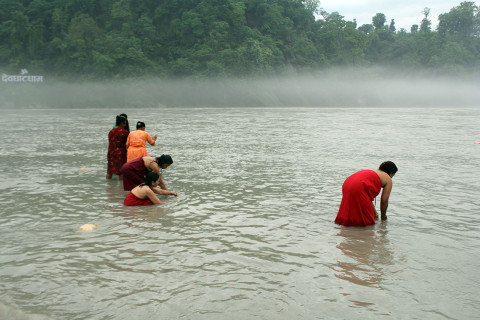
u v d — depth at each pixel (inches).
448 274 174.4
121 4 4313.5
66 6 4183.1
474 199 307.1
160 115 1855.3
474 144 666.2
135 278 168.9
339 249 203.8
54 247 205.0
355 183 242.7
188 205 288.4
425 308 145.3
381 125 1144.8
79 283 164.4
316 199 306.3
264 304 147.2
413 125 1143.6
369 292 157.2
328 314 140.6
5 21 3951.8
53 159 510.9
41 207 283.4
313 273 174.6
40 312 141.7
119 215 263.6
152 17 4424.2
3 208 280.1
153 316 138.8
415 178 386.9
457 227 241.1
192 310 142.7
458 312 142.7
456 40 5364.2
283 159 502.0
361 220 242.1
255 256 193.6
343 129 991.0
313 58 4571.9
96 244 209.2
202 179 380.2
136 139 373.1
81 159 511.5
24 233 227.0
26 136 815.1
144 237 220.2
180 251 199.5
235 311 142.1
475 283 165.8
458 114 1994.3
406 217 262.1
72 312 141.9
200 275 171.8
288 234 226.7
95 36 3897.6
